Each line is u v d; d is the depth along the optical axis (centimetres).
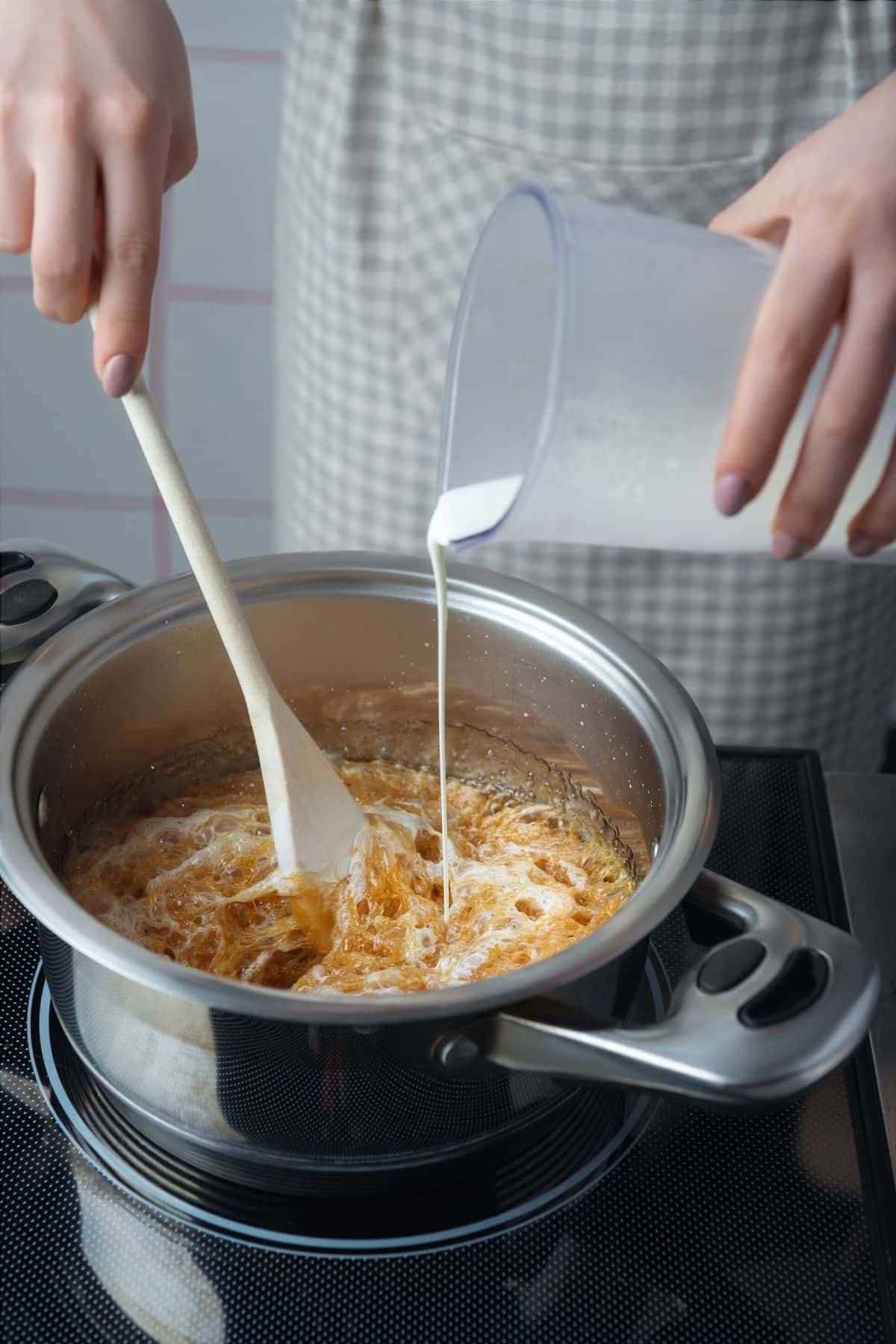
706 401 60
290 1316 59
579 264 58
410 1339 59
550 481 60
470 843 76
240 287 123
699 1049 56
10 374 128
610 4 84
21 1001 67
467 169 90
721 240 62
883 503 63
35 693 66
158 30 71
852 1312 60
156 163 68
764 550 65
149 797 76
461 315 64
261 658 70
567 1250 61
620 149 88
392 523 100
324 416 99
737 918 61
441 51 88
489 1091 60
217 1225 61
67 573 75
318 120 92
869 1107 65
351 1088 59
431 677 74
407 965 70
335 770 78
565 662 70
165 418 131
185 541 67
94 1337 59
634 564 96
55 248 66
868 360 60
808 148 64
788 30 85
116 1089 62
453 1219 62
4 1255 60
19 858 60
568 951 58
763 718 102
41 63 68
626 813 71
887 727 133
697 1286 60
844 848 74
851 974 58
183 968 57
